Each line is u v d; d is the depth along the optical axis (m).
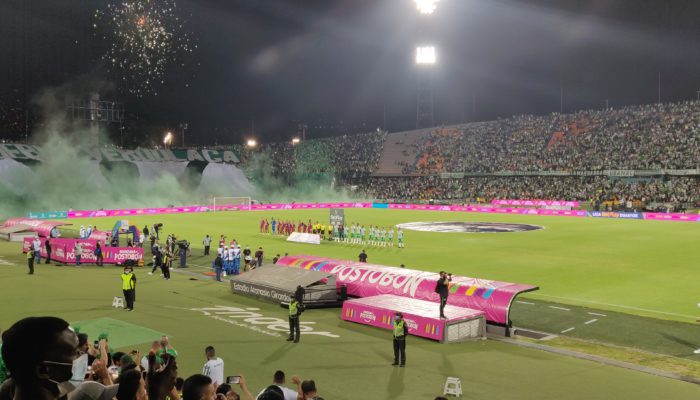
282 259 34.38
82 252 44.12
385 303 25.56
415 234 63.66
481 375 18.30
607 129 109.06
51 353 3.22
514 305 29.23
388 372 18.48
